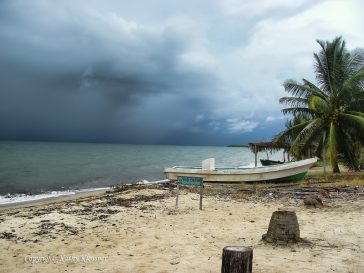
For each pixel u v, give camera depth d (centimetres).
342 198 1449
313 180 2248
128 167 5119
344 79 2558
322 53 2584
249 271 460
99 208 1295
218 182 2241
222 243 802
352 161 2597
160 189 1952
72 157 7531
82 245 793
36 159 6331
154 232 912
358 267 614
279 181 2194
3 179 3109
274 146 3100
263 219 1073
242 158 9012
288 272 593
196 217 1105
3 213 1245
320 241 786
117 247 777
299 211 1183
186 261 671
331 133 2378
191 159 7850
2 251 743
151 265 648
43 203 1702
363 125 2272
